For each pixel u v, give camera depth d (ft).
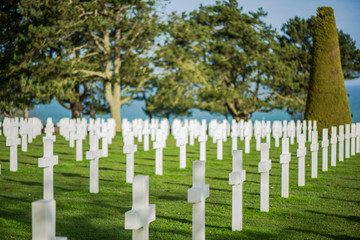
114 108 119.14
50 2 100.17
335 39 82.23
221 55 136.87
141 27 110.22
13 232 20.86
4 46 105.60
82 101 136.98
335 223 23.36
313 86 82.64
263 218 24.18
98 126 67.62
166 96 133.18
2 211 24.81
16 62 99.91
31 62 103.50
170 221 23.35
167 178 37.19
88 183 34.35
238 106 146.51
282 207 26.86
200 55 137.18
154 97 137.90
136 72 117.70
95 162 30.32
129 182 34.45
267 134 67.46
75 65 104.83
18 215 24.00
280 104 140.67
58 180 35.65
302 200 28.96
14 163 39.32
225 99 134.82
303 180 33.94
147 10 110.83
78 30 106.11
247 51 142.20
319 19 82.84
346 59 151.74
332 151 45.24
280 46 150.71
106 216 24.23
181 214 24.85
